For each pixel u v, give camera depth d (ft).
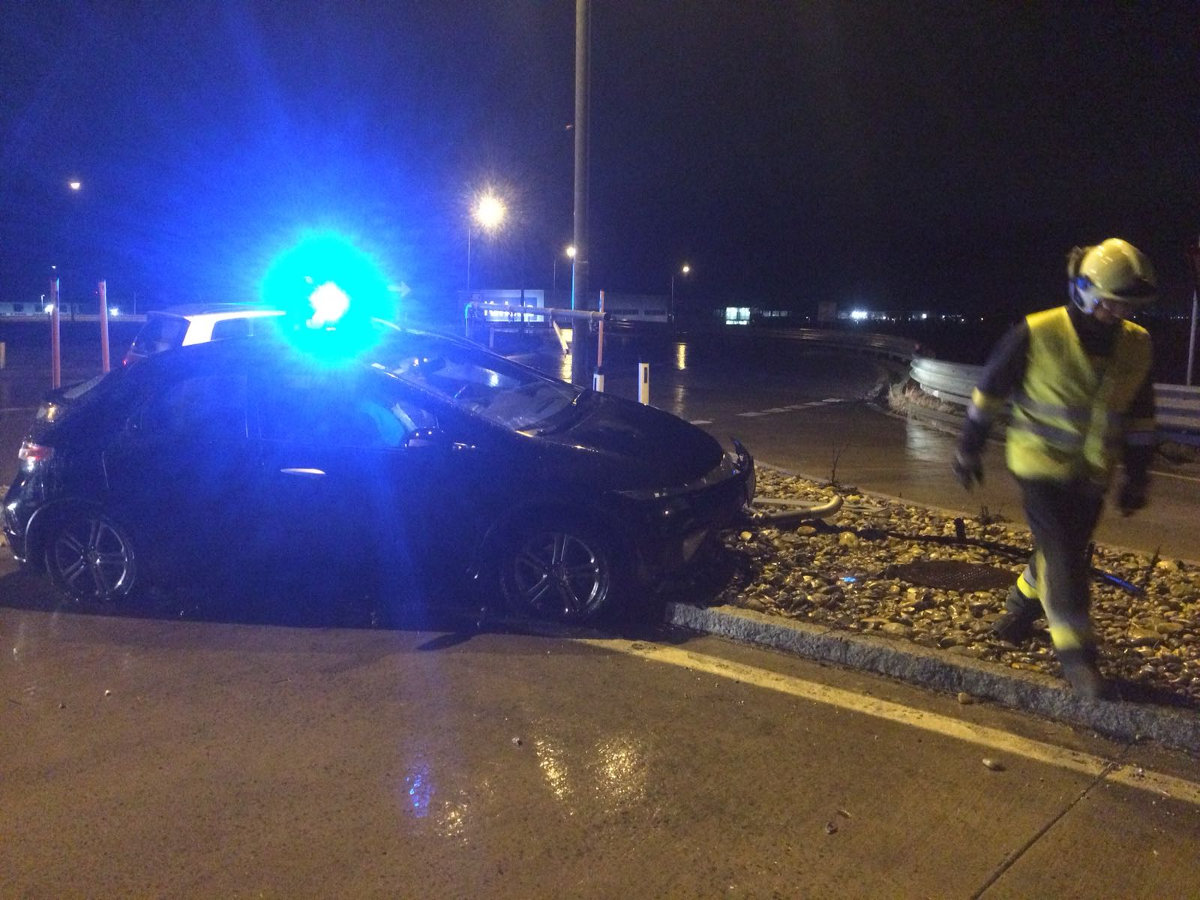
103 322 34.91
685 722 13.67
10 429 42.45
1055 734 13.24
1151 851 10.47
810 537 22.63
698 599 17.94
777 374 93.86
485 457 17.69
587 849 10.58
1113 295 11.94
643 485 17.46
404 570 18.53
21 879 10.09
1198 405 40.57
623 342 165.48
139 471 18.66
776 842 10.68
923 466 36.83
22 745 13.08
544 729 13.48
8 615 18.47
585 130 35.04
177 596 19.51
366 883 9.98
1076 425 12.75
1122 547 23.57
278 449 18.40
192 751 12.89
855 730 13.39
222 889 9.89
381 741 13.16
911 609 17.38
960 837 10.75
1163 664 14.73
